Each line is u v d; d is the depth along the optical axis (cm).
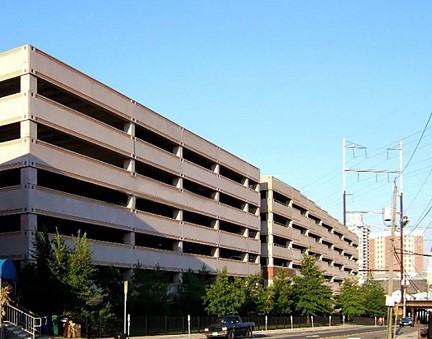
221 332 4047
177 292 5375
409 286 11988
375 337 4706
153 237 5609
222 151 7012
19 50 4059
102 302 3816
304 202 10044
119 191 4947
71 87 4403
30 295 3469
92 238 4988
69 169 4331
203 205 6412
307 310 7406
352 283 9756
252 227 7706
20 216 3972
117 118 5066
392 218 3978
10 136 4419
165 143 5938
